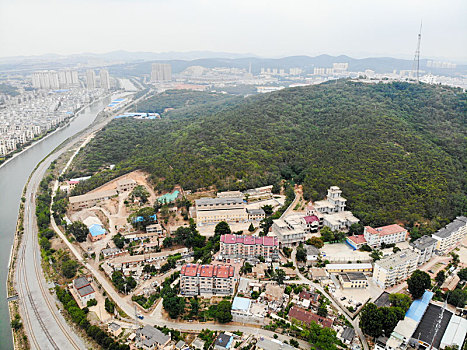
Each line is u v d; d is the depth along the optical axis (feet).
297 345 593.01
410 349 582.76
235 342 604.49
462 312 654.12
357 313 655.76
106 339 617.62
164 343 599.98
